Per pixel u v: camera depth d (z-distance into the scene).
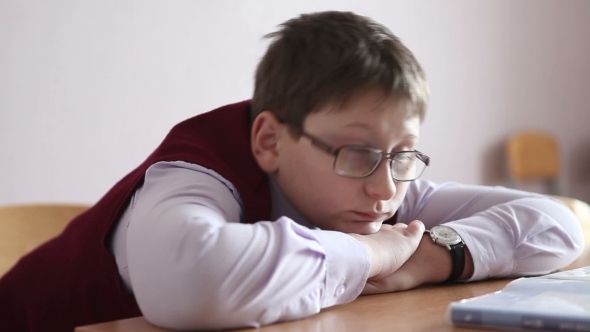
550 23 3.78
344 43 0.81
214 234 0.61
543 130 3.73
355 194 0.78
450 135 3.11
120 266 0.85
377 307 0.69
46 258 1.04
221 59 2.17
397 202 0.82
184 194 0.71
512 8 3.51
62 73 1.81
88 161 1.87
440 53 3.04
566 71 3.90
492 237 0.89
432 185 1.14
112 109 1.92
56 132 1.80
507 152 3.44
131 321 0.64
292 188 0.83
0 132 1.70
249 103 0.95
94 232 0.90
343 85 0.77
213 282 0.58
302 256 0.64
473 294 0.77
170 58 2.04
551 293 0.65
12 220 1.36
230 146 0.87
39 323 0.99
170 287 0.60
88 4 1.85
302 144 0.80
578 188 3.99
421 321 0.61
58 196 1.81
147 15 1.98
